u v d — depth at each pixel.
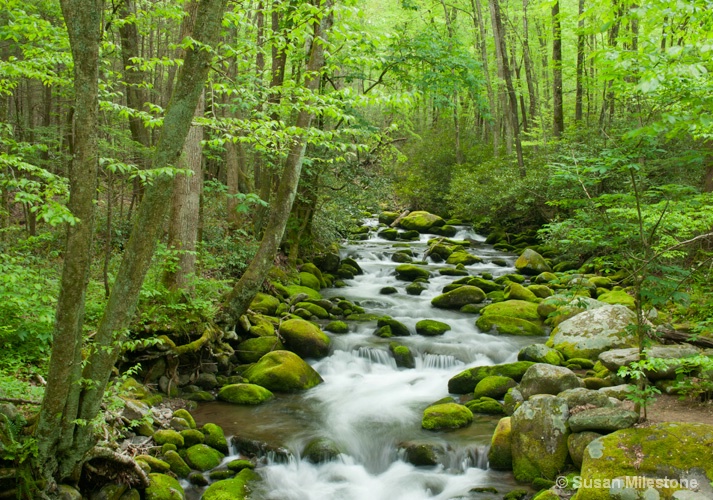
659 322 8.81
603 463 4.85
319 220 15.31
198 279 9.03
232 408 7.66
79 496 4.69
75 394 4.28
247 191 14.48
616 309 9.35
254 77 8.16
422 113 31.36
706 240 8.48
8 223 9.68
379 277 15.53
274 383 8.27
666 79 4.35
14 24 5.80
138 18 6.62
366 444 6.71
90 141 3.84
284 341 9.62
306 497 5.79
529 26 27.84
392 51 13.88
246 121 6.69
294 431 6.91
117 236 10.83
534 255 15.72
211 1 4.07
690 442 4.71
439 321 10.89
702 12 4.73
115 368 7.04
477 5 23.78
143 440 6.12
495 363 9.29
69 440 4.41
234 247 12.06
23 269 6.00
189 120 4.23
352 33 7.13
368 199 15.14
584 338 9.12
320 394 8.23
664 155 8.93
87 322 6.93
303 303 11.51
